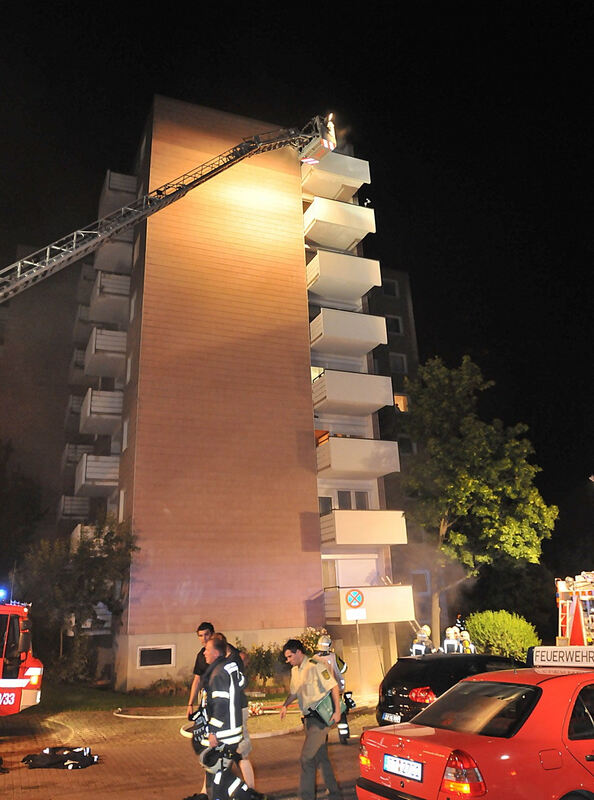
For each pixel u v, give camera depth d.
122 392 27.02
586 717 5.38
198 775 9.12
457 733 5.39
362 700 19.34
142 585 21.36
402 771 5.36
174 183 25.27
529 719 5.27
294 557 23.97
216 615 22.06
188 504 22.80
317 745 6.59
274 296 26.98
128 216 23.41
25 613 12.59
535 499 25.19
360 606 23.44
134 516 21.92
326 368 29.56
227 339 25.39
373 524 25.78
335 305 31.36
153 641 20.94
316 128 29.33
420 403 26.72
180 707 16.58
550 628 32.06
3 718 14.68
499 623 22.70
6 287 19.61
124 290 27.83
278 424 25.30
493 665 10.85
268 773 9.27
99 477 25.73
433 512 24.95
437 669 10.55
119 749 11.20
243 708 6.21
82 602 20.66
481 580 32.38
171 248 25.44
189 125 27.89
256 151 27.70
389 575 27.12
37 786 8.41
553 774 4.98
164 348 24.12
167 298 24.75
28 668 12.23
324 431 28.92
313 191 32.41
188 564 22.17
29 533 30.73
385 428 32.50
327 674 6.85
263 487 24.23
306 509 24.78
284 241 28.09
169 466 22.92
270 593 23.12
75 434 34.09
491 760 4.89
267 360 25.92
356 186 32.34
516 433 26.12
